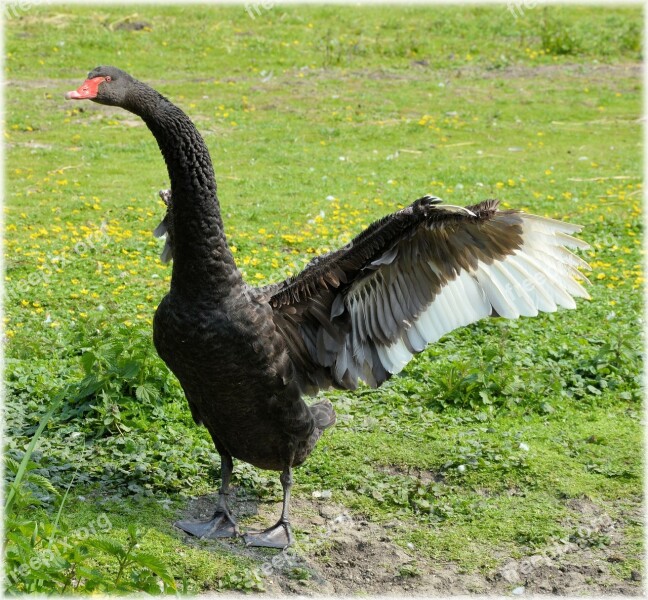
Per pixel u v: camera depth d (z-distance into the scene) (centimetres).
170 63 2067
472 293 601
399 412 777
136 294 990
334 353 625
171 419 749
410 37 2255
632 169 1554
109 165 1501
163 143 571
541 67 2170
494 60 2197
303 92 1936
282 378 587
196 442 721
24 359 834
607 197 1402
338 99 1898
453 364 809
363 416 770
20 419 729
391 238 574
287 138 1669
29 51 2052
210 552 596
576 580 589
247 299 577
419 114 1834
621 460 712
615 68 2180
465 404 792
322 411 659
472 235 577
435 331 610
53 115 1728
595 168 1560
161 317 579
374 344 623
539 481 683
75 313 940
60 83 1911
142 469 672
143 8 2364
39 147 1562
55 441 705
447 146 1669
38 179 1411
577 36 2314
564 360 856
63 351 849
